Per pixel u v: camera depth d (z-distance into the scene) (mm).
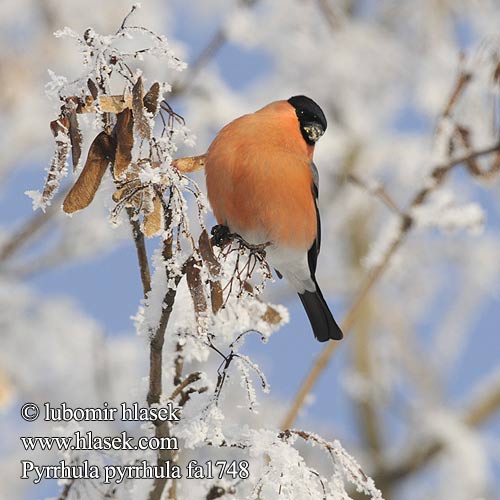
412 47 13312
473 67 9336
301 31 13188
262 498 5023
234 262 5949
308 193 7215
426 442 13164
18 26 11742
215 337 5691
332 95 14000
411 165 14594
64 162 4586
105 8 11898
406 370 14953
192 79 10922
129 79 4637
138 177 4570
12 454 10844
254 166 6863
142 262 5004
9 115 11609
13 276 10727
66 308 11242
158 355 5047
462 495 12898
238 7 11367
